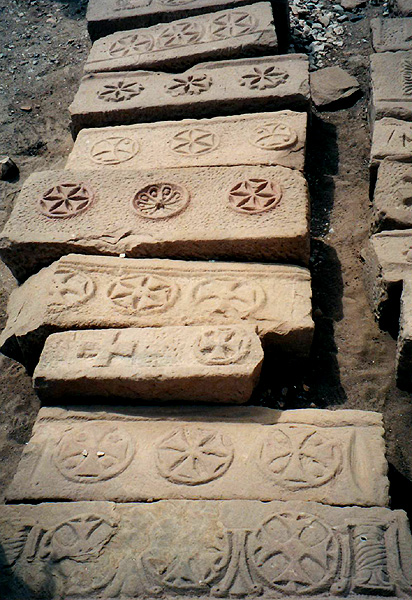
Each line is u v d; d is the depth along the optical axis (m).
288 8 6.76
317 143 5.81
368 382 4.05
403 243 4.25
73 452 3.41
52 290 4.14
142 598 2.81
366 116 6.00
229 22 6.33
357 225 5.04
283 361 4.07
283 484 3.20
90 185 4.75
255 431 3.44
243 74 5.79
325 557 2.87
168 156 5.09
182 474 3.27
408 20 6.40
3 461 3.85
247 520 3.02
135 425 3.54
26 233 4.47
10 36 7.54
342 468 3.24
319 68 6.63
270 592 2.79
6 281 4.95
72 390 3.68
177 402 3.67
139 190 4.66
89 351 3.75
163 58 6.09
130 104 5.65
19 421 4.06
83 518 3.08
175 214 4.46
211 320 3.92
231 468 3.28
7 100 6.68
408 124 5.23
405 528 2.94
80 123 5.74
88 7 6.84
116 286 4.15
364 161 5.59
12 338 4.14
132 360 3.67
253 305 3.98
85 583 2.87
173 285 4.14
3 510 3.15
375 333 4.30
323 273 4.71
